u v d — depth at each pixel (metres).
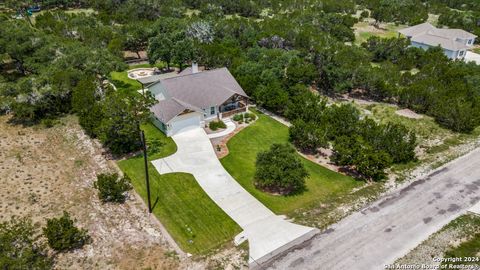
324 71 48.25
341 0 107.50
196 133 38.38
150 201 27.66
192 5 100.12
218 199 28.38
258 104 45.22
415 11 98.50
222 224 25.72
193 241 24.19
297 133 35.38
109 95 35.78
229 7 97.44
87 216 26.30
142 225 25.59
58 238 22.78
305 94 41.47
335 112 37.69
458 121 40.00
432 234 25.05
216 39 63.97
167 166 32.44
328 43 57.88
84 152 35.06
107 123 32.41
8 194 28.44
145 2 81.81
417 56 63.00
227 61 53.56
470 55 70.44
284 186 28.58
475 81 48.31
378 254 23.27
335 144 33.22
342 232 25.09
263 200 28.45
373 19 97.06
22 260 19.66
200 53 56.31
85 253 23.00
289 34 62.25
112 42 59.75
